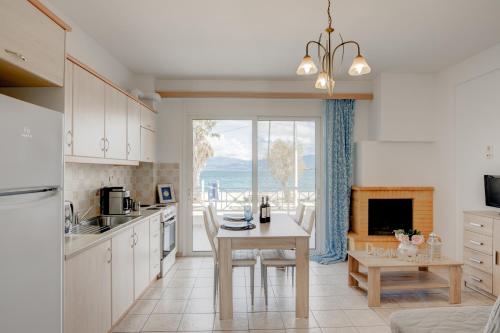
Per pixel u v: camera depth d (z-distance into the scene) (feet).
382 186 15.28
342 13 9.20
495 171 11.68
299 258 9.31
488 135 12.00
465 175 13.16
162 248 12.71
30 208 4.83
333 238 15.48
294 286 11.76
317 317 9.37
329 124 15.62
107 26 9.96
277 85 15.84
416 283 10.55
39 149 5.04
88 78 8.47
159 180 15.65
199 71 14.42
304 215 12.44
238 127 16.21
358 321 9.14
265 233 9.53
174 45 11.47
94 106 8.84
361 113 16.22
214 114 15.92
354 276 11.37
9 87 6.15
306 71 7.74
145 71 14.39
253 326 8.85
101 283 7.61
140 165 14.94
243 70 14.28
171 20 9.59
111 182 12.41
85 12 9.08
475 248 11.14
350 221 16.15
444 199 14.46
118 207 11.05
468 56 12.74
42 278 5.15
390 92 15.01
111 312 8.20
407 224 15.31
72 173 9.53
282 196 16.28
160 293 11.16
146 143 13.60
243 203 16.16
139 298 10.73
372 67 14.16
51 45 5.80
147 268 11.07
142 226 10.53
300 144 16.35
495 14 9.29
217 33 10.50
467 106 13.04
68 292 6.16
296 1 8.52
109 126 9.86
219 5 8.71
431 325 5.34
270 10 9.00
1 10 4.53
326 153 15.72
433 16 9.41
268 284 12.01
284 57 12.68
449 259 10.80
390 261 10.53
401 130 15.06
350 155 15.69
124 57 12.64
